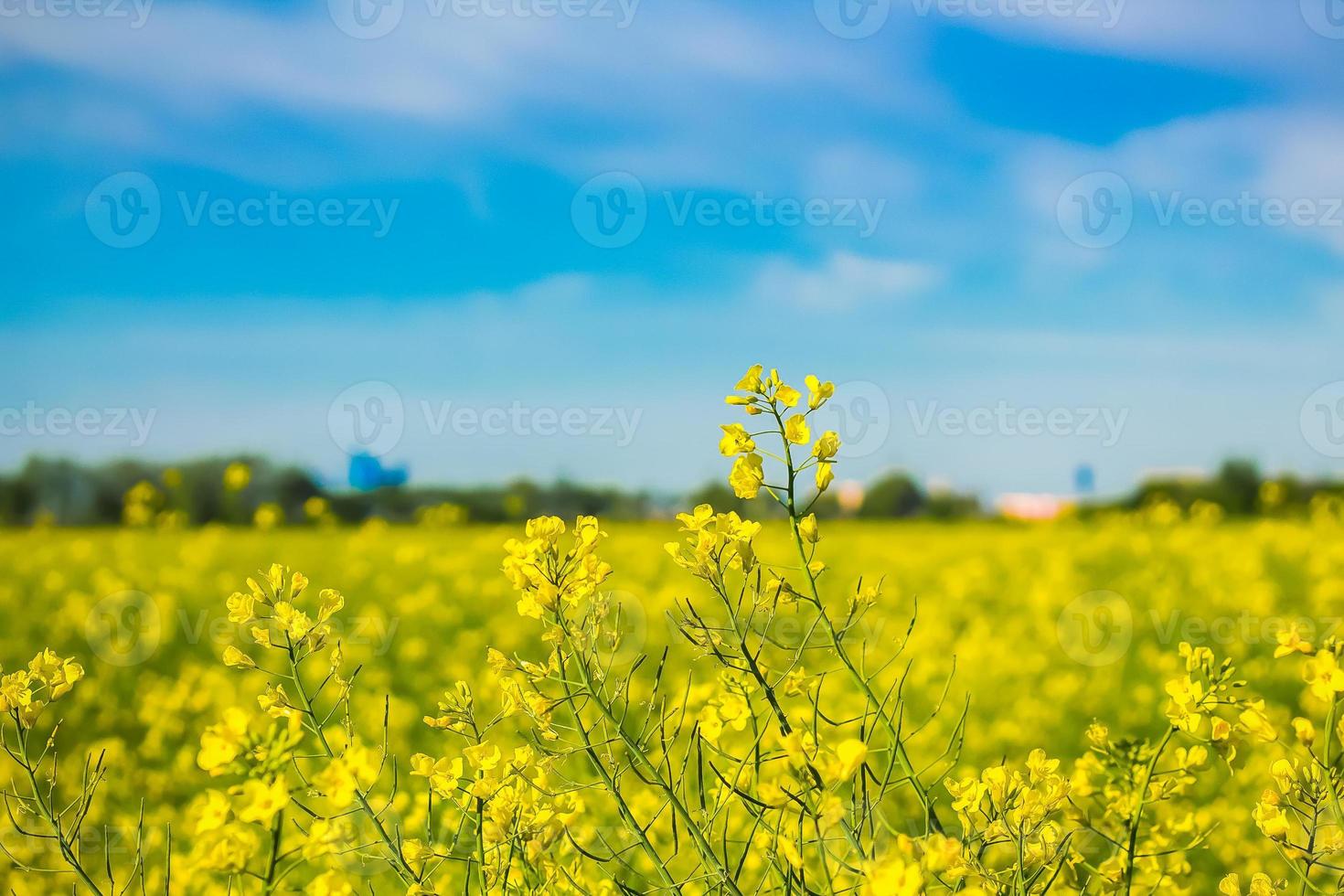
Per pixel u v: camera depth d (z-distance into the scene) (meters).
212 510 17.97
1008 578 10.94
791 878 1.41
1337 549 10.59
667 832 2.76
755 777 1.58
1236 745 1.63
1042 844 1.55
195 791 4.77
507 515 19.95
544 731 1.60
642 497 19.94
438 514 18.03
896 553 12.76
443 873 2.95
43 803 1.67
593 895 1.76
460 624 8.85
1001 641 6.69
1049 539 14.40
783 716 1.55
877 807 1.54
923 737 4.57
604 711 1.55
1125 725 5.49
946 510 21.84
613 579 10.02
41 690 1.68
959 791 1.57
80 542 13.75
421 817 2.83
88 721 6.12
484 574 11.20
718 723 1.64
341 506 19.52
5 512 19.45
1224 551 11.45
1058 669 6.81
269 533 16.38
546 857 1.60
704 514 1.58
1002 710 5.57
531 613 1.60
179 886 2.81
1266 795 1.58
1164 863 1.97
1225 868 3.24
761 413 1.59
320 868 2.92
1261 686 6.18
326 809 1.45
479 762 1.60
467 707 1.73
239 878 1.54
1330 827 1.64
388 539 15.55
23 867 1.68
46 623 9.16
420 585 10.78
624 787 3.32
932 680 5.80
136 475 19.88
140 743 5.91
